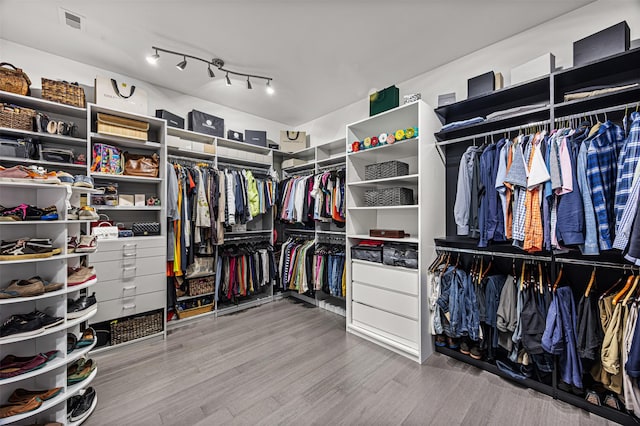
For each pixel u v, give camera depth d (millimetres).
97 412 1585
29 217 1341
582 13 1934
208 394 1756
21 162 2195
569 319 1629
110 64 2695
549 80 1845
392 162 2564
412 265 2277
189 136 3166
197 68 2760
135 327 2461
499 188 1879
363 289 2691
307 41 2330
